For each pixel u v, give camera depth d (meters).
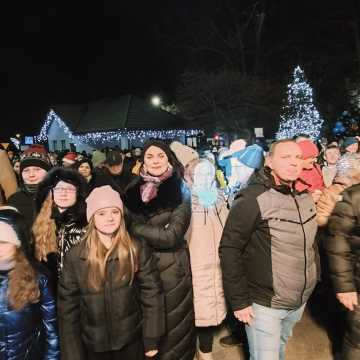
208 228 3.80
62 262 3.09
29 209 4.05
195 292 3.76
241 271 3.04
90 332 2.86
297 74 22.92
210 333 3.94
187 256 3.47
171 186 3.38
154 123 33.75
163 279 3.32
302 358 4.13
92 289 2.84
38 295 2.76
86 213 3.16
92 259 2.85
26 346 2.71
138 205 3.35
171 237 3.22
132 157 11.08
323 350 4.25
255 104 28.02
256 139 14.69
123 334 2.88
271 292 2.99
